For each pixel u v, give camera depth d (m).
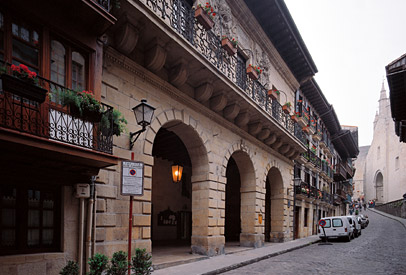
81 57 6.44
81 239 6.27
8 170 5.38
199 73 9.88
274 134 15.43
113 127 6.44
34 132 5.05
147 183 8.18
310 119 25.06
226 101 11.20
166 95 9.29
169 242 15.15
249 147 13.93
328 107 28.44
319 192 26.00
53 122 5.45
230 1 13.12
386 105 82.19
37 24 5.58
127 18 7.37
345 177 42.09
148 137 8.47
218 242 11.12
